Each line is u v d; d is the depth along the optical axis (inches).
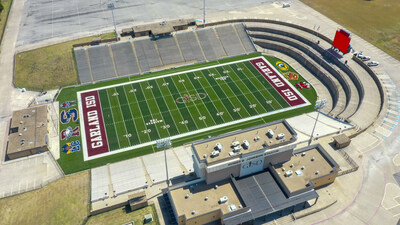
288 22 4266.7
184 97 3240.7
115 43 3786.9
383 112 2834.6
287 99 3203.7
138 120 2977.4
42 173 2461.9
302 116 2970.0
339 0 4950.8
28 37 4158.5
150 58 3722.9
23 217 2130.9
